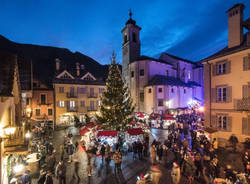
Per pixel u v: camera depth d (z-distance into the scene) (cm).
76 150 1546
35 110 3003
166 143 1438
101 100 1778
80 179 980
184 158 1027
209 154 1223
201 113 3177
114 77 1730
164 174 1027
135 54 3934
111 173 1059
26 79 2048
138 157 1344
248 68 1370
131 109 1777
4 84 741
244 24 1479
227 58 1527
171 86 3372
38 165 1128
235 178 868
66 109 3212
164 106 3247
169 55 4178
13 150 769
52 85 3303
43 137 1894
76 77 3553
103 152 1253
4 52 993
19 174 891
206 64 1731
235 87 1462
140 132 1446
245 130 1373
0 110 731
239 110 1358
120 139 1584
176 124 2311
